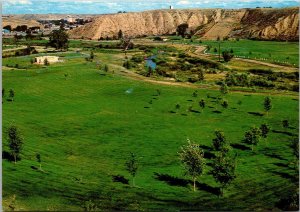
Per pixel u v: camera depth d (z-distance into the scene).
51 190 70.00
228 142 101.19
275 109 140.38
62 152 98.75
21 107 139.12
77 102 150.75
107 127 122.94
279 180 79.06
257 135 101.81
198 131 119.00
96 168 87.88
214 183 79.12
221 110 141.38
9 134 86.19
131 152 100.69
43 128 118.19
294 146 90.56
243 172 84.31
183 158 76.81
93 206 61.59
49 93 161.25
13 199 62.81
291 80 187.50
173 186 77.31
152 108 145.75
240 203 67.81
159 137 113.75
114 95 163.50
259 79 186.62
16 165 83.12
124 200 68.12
